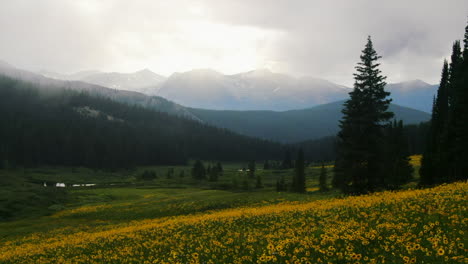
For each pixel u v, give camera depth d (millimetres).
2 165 162375
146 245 20188
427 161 50188
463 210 14469
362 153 41594
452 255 10570
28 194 73062
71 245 25312
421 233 12805
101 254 19969
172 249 17797
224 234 19812
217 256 14742
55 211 63969
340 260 11641
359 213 18078
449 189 19812
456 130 39062
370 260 10797
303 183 90625
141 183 138625
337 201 24672
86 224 46562
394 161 59500
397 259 10883
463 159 38469
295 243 14156
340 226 15203
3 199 66438
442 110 57719
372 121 42594
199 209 50438
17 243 34875
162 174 190250
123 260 17516
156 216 50156
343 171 43812
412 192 21484
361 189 42844
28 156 186625
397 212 16656
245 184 119312
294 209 24469
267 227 20062
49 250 24906
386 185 42875
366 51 44094
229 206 50094
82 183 149500
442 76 60375
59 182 147875
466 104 38406
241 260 13359
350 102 44031
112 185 131250
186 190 105438
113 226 39781
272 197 52062
